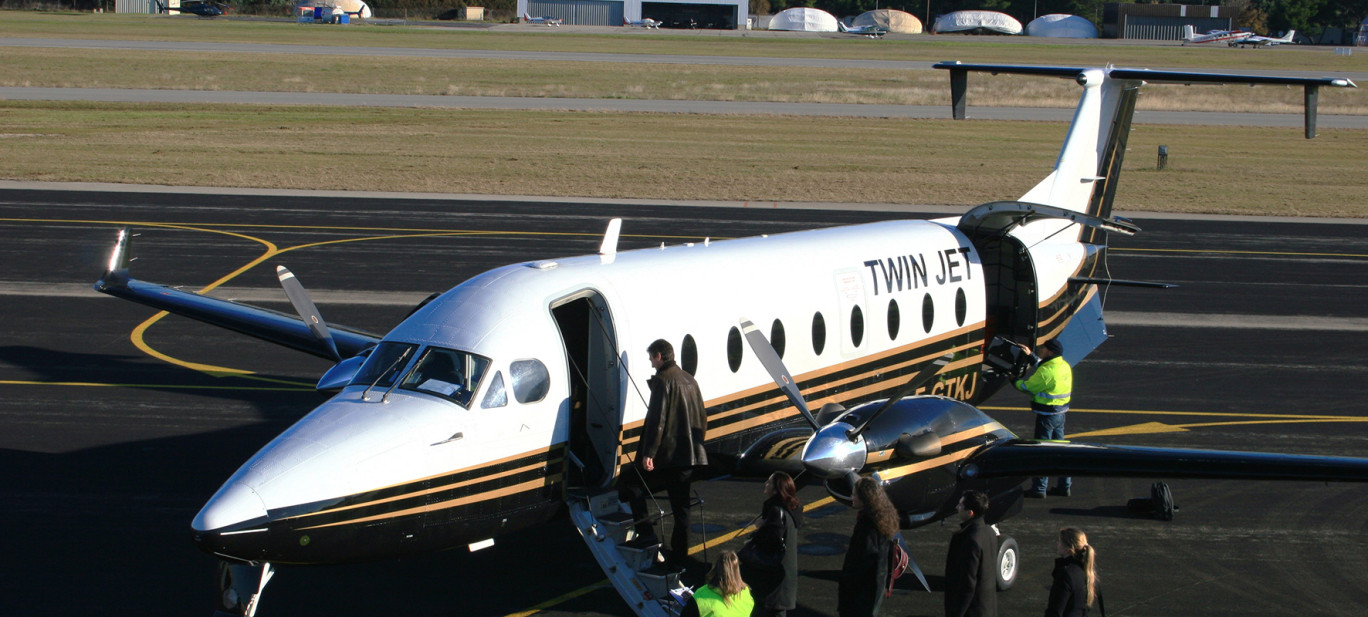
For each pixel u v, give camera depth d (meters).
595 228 31.28
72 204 32.62
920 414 10.72
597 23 158.00
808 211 35.09
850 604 9.26
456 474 9.35
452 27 136.12
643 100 66.62
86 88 62.56
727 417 11.54
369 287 23.89
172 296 15.97
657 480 10.79
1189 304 24.30
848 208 35.78
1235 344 21.16
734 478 13.94
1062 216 13.96
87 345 19.44
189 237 28.75
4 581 10.70
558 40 115.06
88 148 42.91
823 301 12.61
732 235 30.52
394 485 9.01
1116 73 16.58
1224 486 14.01
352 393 9.83
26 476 13.42
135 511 12.51
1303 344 21.23
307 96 63.41
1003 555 10.93
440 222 31.81
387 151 45.28
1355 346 21.14
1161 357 20.20
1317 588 11.12
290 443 9.06
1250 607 10.69
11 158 39.94
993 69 16.80
